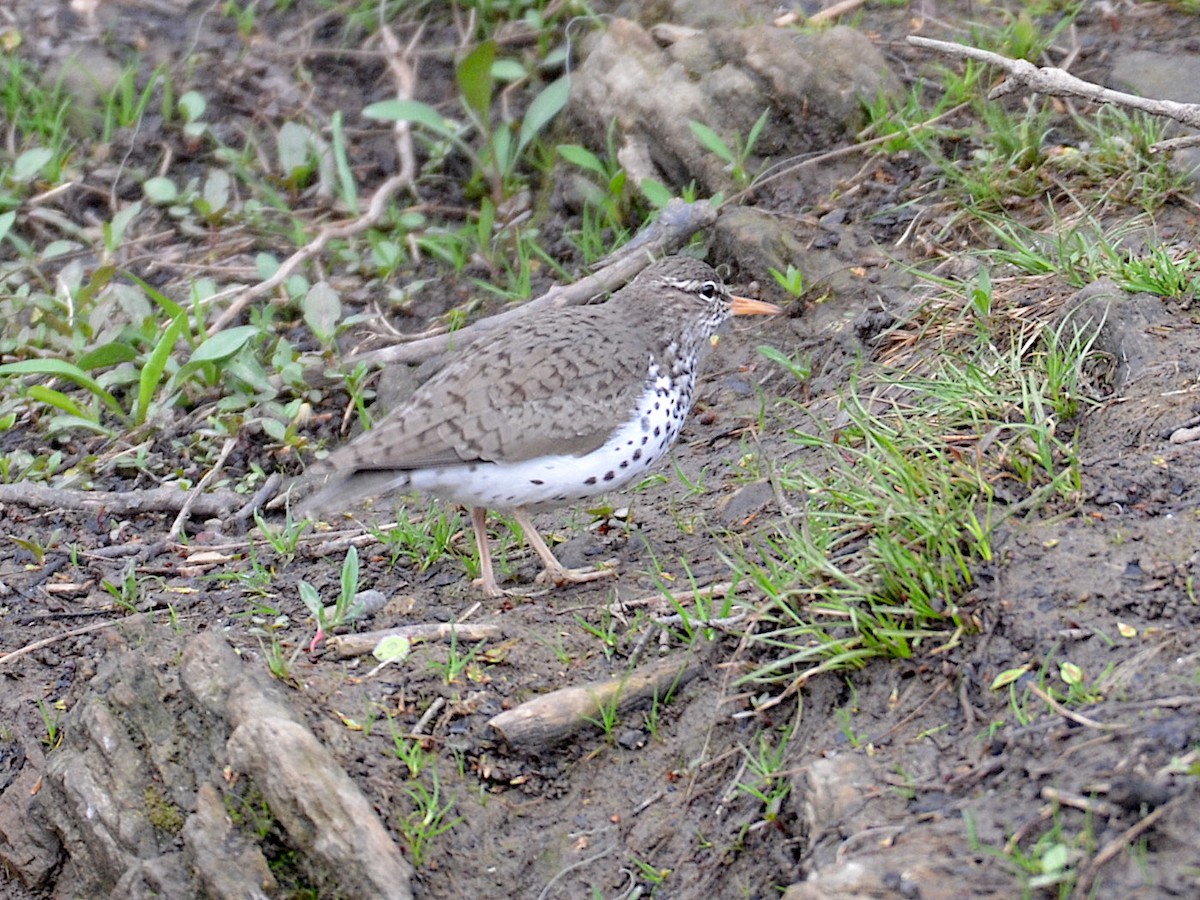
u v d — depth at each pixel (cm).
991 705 849
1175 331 1127
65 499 1337
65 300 1544
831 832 803
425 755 960
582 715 969
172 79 1889
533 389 1100
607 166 1658
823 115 1603
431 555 1201
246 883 903
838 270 1453
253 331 1418
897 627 916
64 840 1020
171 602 1183
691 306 1199
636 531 1204
